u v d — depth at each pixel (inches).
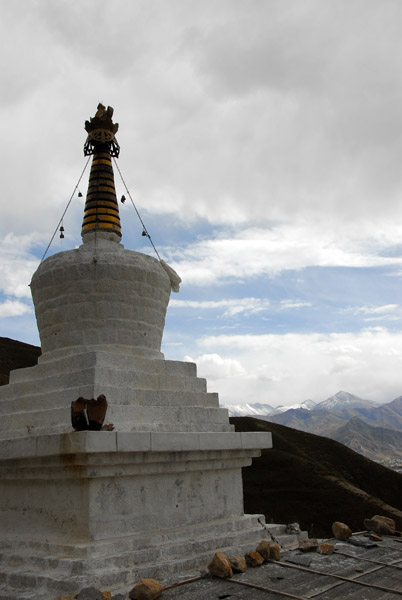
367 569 367.6
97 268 463.5
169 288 519.8
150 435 379.2
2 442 406.3
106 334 459.5
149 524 385.4
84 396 401.1
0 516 421.7
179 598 304.5
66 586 307.7
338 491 1541.6
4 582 341.7
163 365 466.3
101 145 553.9
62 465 362.6
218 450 438.6
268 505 1467.8
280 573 356.5
